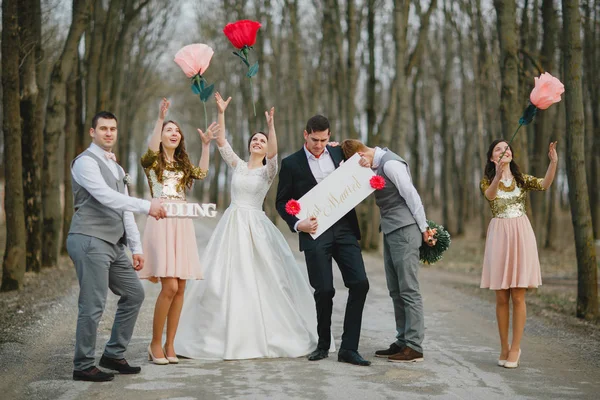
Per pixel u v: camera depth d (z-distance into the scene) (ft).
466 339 22.89
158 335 18.94
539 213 55.93
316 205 19.70
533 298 33.91
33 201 40.19
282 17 71.82
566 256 62.34
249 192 20.94
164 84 108.06
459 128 116.47
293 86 86.63
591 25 56.24
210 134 19.99
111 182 17.12
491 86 59.26
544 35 46.19
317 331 20.24
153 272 18.49
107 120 17.28
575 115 27.66
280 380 16.93
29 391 15.71
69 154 52.54
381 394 15.62
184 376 17.31
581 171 27.61
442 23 78.43
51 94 43.24
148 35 78.07
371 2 59.98
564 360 19.69
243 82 85.87
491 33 61.36
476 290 36.63
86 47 52.65
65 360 18.95
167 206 18.15
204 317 19.93
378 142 64.08
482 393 15.84
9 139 33.14
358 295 19.30
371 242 64.39
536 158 52.80
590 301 27.45
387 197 19.86
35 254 40.37
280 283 20.34
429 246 20.03
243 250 20.27
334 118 71.77
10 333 22.39
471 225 114.73
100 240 16.72
